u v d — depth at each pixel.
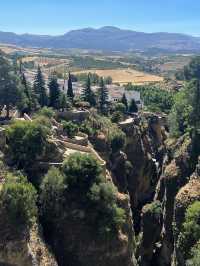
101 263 80.50
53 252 78.56
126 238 83.50
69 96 157.62
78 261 80.19
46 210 82.25
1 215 74.69
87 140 117.06
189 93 135.50
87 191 83.25
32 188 80.31
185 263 84.56
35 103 135.25
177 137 134.12
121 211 84.69
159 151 159.75
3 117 124.81
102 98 158.38
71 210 81.88
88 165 84.69
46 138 95.38
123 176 129.62
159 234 114.44
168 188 113.19
